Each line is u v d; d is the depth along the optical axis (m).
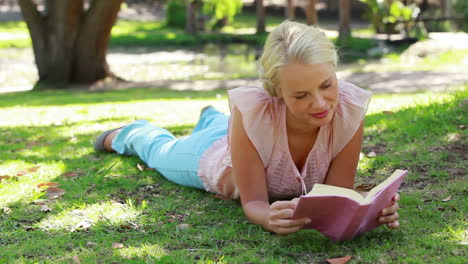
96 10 15.87
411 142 4.48
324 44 2.46
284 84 2.49
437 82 11.89
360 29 33.84
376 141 4.63
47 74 15.98
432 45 20.33
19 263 2.54
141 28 35.91
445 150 4.15
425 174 3.74
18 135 6.08
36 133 6.18
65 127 6.54
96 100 10.38
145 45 30.06
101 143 4.81
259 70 2.75
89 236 2.89
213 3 33.94
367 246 2.60
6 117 7.87
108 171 4.11
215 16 35.47
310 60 2.41
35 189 3.74
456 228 2.76
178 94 11.68
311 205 2.40
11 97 12.41
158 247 2.70
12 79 19.38
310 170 3.00
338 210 2.44
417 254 2.47
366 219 2.54
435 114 4.94
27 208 3.38
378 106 6.50
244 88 2.86
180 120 6.62
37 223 3.11
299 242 2.69
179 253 2.60
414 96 7.86
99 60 16.34
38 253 2.68
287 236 2.77
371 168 4.01
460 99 5.29
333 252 2.56
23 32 34.09
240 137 2.85
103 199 3.54
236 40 30.50
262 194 2.90
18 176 4.12
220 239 2.78
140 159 4.50
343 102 2.85
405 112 5.47
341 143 2.93
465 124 4.64
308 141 2.92
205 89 13.52
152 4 46.44
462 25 24.83
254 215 2.79
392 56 20.58
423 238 2.64
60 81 15.89
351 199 2.37
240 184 2.92
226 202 3.40
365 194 2.96
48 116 7.75
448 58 18.91
